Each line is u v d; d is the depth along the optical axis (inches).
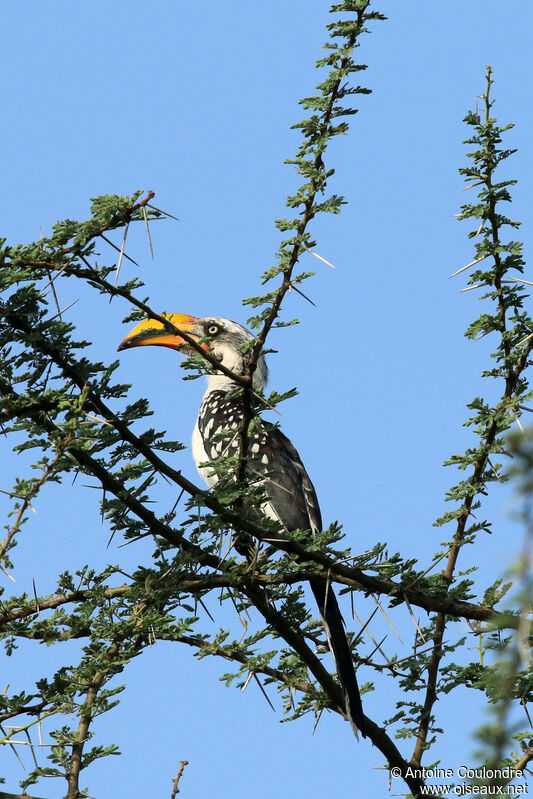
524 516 88.7
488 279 309.1
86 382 250.4
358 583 304.2
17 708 256.1
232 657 297.9
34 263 234.8
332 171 252.7
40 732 233.6
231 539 299.3
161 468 269.1
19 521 223.1
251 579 297.3
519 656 112.4
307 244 250.5
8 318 245.3
